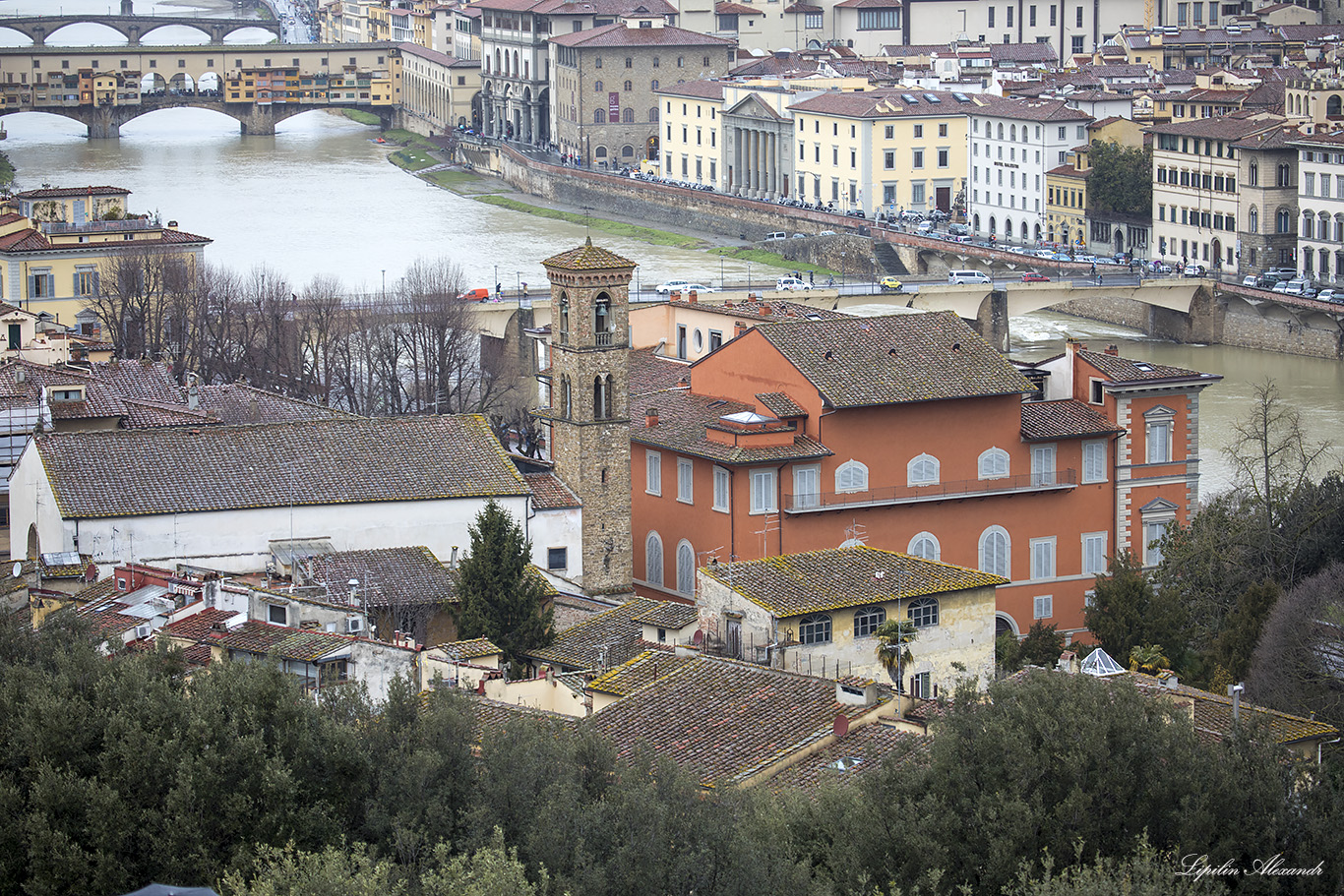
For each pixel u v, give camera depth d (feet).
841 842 410.52
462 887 361.10
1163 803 424.46
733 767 488.02
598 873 384.06
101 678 431.02
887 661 604.08
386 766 426.10
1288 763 450.71
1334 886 420.36
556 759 430.20
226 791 407.44
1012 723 440.04
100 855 386.32
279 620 610.65
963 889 390.42
